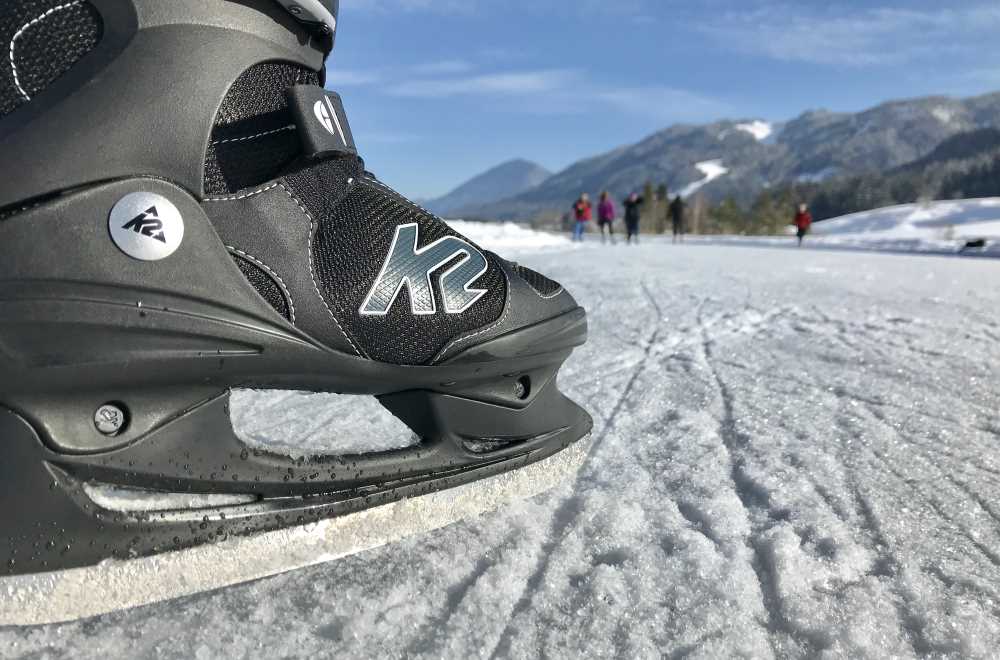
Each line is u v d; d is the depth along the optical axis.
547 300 1.10
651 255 8.08
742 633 0.71
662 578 0.81
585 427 1.19
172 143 0.73
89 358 0.68
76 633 0.69
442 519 0.93
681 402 1.68
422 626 0.72
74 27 0.72
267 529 0.77
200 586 0.73
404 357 0.90
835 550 0.87
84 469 0.68
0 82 0.69
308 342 0.82
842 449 1.30
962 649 0.68
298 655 0.67
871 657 0.66
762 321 2.89
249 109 0.83
